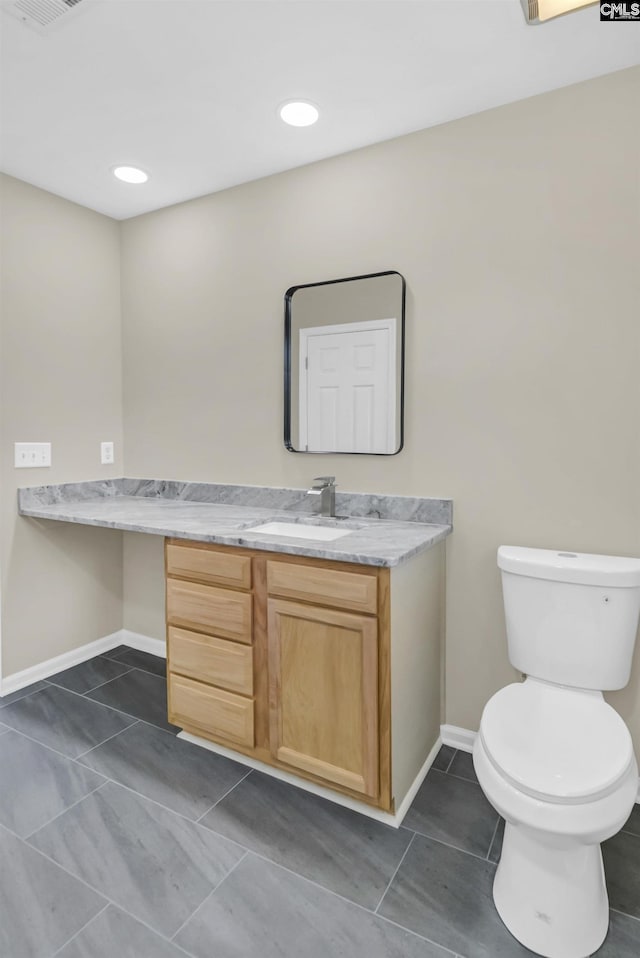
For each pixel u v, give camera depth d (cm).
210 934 127
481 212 191
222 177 238
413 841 157
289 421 236
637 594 158
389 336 209
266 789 180
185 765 193
